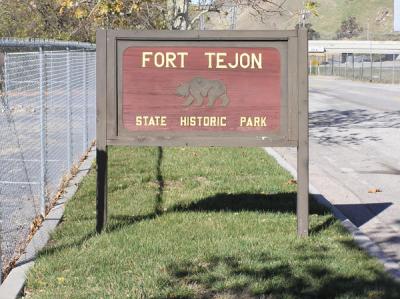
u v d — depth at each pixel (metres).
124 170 12.44
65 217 9.47
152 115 8.66
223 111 8.64
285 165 13.52
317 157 15.54
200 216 9.48
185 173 12.27
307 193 8.63
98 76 8.61
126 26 17.25
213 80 8.62
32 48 10.54
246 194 10.84
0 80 8.09
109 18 16.80
